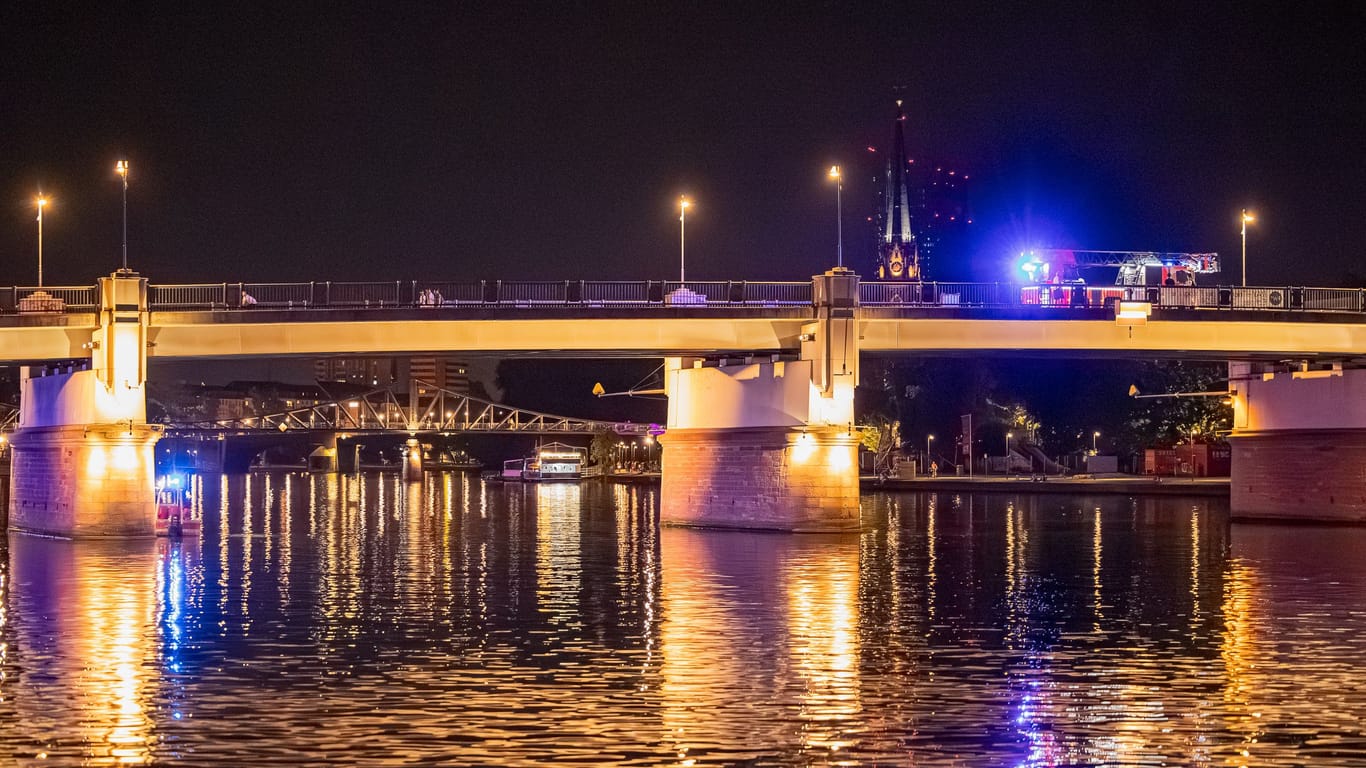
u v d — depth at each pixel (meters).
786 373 139.25
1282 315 146.38
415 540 142.62
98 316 130.50
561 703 60.84
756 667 68.38
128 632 77.88
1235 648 73.94
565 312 134.25
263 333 132.00
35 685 64.12
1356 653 72.62
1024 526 160.88
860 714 59.09
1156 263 180.38
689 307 135.38
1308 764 52.69
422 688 63.66
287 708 59.91
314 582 100.94
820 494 138.62
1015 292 142.62
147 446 133.50
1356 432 154.50
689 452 150.12
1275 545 132.38
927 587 98.56
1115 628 80.31
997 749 54.22
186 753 53.31
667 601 90.62
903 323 139.25
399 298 132.88
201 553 122.44
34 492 141.00
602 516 191.88
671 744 54.62
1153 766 52.41
